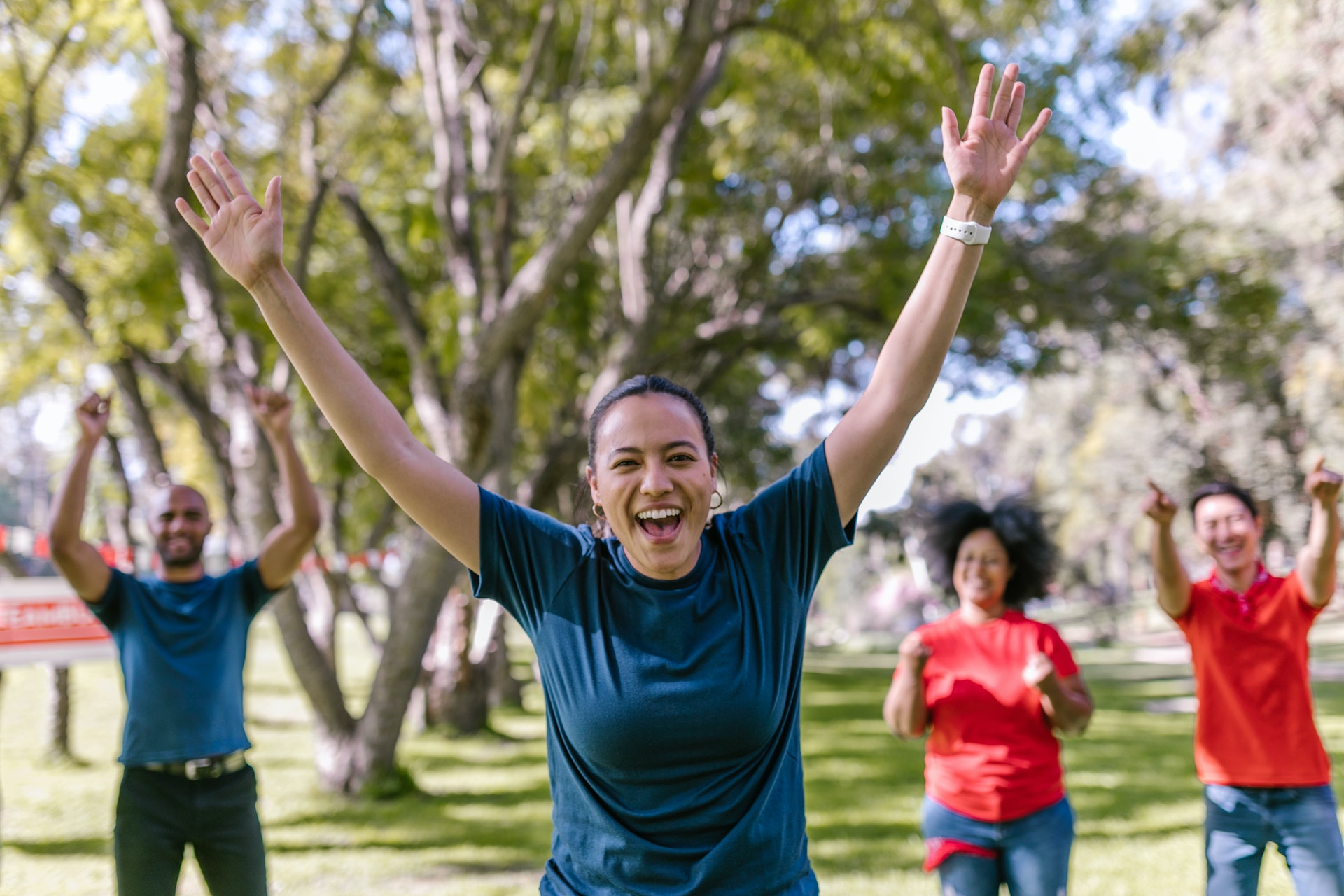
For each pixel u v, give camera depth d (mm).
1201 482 23547
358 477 15688
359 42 10602
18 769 9930
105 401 3881
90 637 7426
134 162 9734
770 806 1841
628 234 11422
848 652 35375
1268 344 15453
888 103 10133
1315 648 26250
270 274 1851
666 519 1831
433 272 12750
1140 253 13797
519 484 16969
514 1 10336
